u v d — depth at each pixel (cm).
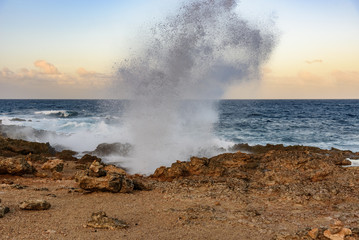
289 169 1352
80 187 1019
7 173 1280
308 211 864
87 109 8556
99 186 1014
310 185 1118
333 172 1268
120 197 986
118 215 805
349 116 6141
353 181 1155
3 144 1859
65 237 643
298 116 6162
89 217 778
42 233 658
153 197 1005
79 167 1552
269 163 1436
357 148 2564
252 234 696
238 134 3419
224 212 845
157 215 817
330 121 5028
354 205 899
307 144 2789
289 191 1034
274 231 709
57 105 11569
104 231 687
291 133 3506
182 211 845
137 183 1108
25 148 1866
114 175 1042
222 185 1144
